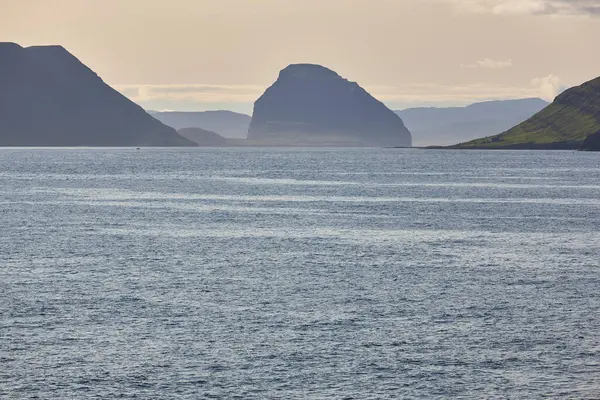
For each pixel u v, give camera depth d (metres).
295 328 95.50
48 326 96.12
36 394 75.69
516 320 99.69
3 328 95.12
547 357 85.69
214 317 100.31
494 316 101.50
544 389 77.19
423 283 121.44
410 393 76.19
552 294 114.19
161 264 137.25
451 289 117.25
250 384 78.06
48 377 79.69
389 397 75.19
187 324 97.19
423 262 140.25
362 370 81.62
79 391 76.38
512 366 82.94
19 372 80.88
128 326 96.19
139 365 82.88
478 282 122.50
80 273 128.62
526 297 112.25
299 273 129.12
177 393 75.94
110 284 119.69
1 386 77.44
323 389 76.94
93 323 97.50
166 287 117.56
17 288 116.50
